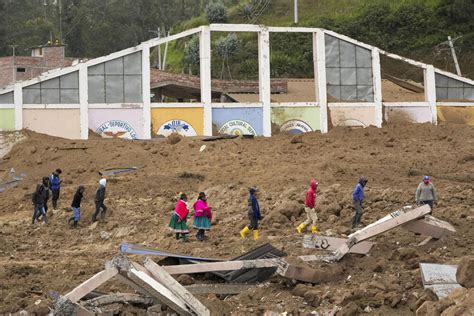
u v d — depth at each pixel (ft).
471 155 95.81
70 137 106.01
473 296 39.63
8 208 88.89
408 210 57.57
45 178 82.43
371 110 114.21
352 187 82.53
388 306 47.67
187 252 62.59
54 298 49.75
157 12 278.05
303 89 145.69
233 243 64.80
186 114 108.68
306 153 99.60
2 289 54.19
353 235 55.72
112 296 49.24
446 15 210.79
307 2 239.71
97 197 79.56
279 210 72.59
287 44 213.46
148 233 75.41
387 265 54.60
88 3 271.28
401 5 215.72
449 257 55.77
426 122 115.55
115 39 264.31
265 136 108.88
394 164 93.71
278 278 53.88
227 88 144.05
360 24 214.28
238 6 248.93
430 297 46.70
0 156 102.58
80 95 106.52
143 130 107.55
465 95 122.01
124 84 108.06
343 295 49.29
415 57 207.72
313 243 59.31
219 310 48.49
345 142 104.83
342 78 114.83
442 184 83.46
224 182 88.89
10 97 105.09
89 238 75.92
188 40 230.68
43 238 76.02
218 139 104.73
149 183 89.86
